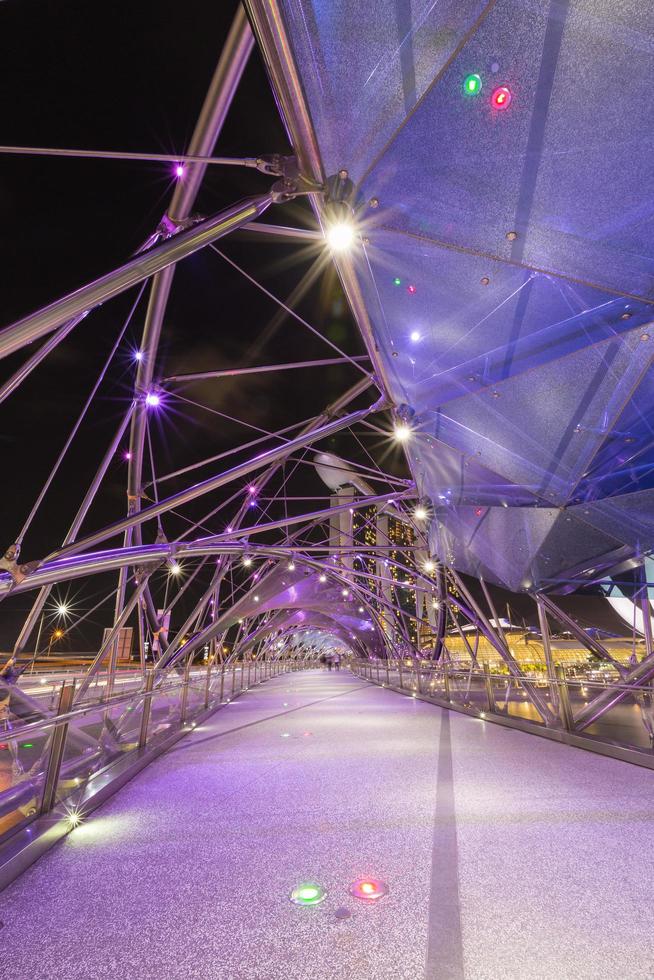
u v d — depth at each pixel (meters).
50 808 6.45
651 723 9.51
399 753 11.17
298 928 4.00
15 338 5.70
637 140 5.69
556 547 13.17
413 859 5.28
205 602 31.58
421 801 7.38
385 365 12.51
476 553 17.38
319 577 49.31
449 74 5.63
